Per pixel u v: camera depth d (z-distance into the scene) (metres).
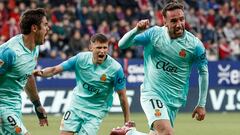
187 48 18.08
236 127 33.31
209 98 44.16
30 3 45.62
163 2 48.84
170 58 18.12
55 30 43.25
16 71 16.16
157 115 17.91
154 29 18.31
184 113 42.69
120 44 18.44
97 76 19.20
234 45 49.31
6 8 44.53
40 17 16.25
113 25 45.91
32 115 39.09
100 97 19.41
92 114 19.33
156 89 18.27
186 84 18.55
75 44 43.53
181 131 30.92
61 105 40.69
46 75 19.25
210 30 49.53
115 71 19.27
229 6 53.00
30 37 16.28
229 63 45.16
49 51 42.50
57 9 45.12
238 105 44.84
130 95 42.12
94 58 19.27
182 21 17.84
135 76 42.41
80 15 45.62
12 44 16.08
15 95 16.39
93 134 19.25
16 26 42.84
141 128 31.75
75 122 19.33
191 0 51.72
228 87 44.84
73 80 41.06
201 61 18.25
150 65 18.39
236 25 51.31
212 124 34.91
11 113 16.20
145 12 47.94
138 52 44.75
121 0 48.09
